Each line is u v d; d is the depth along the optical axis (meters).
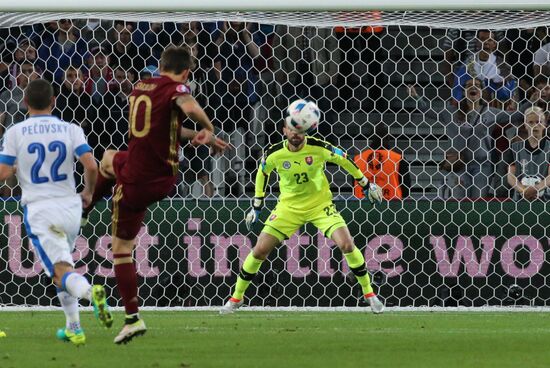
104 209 39.62
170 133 24.77
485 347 25.67
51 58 45.69
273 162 35.72
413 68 48.88
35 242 24.39
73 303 25.88
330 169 47.16
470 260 39.41
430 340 27.52
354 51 48.16
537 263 39.28
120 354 23.81
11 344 26.00
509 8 34.91
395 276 39.62
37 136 24.38
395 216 39.62
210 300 39.72
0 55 46.03
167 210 39.75
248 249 39.69
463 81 45.47
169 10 35.66
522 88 45.38
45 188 24.39
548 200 39.91
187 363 22.08
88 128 45.00
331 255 39.72
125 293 25.41
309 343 26.59
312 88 47.62
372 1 35.25
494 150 43.47
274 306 39.69
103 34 46.25
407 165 43.31
